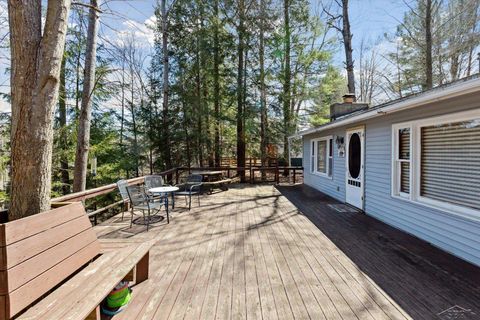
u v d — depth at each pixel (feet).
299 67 42.39
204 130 37.60
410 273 9.25
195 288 8.29
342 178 22.08
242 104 38.88
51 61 6.56
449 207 11.32
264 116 40.42
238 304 7.41
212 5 36.14
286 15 39.70
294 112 44.68
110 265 6.91
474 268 9.66
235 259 10.49
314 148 30.27
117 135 38.70
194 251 11.35
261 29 38.04
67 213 6.87
